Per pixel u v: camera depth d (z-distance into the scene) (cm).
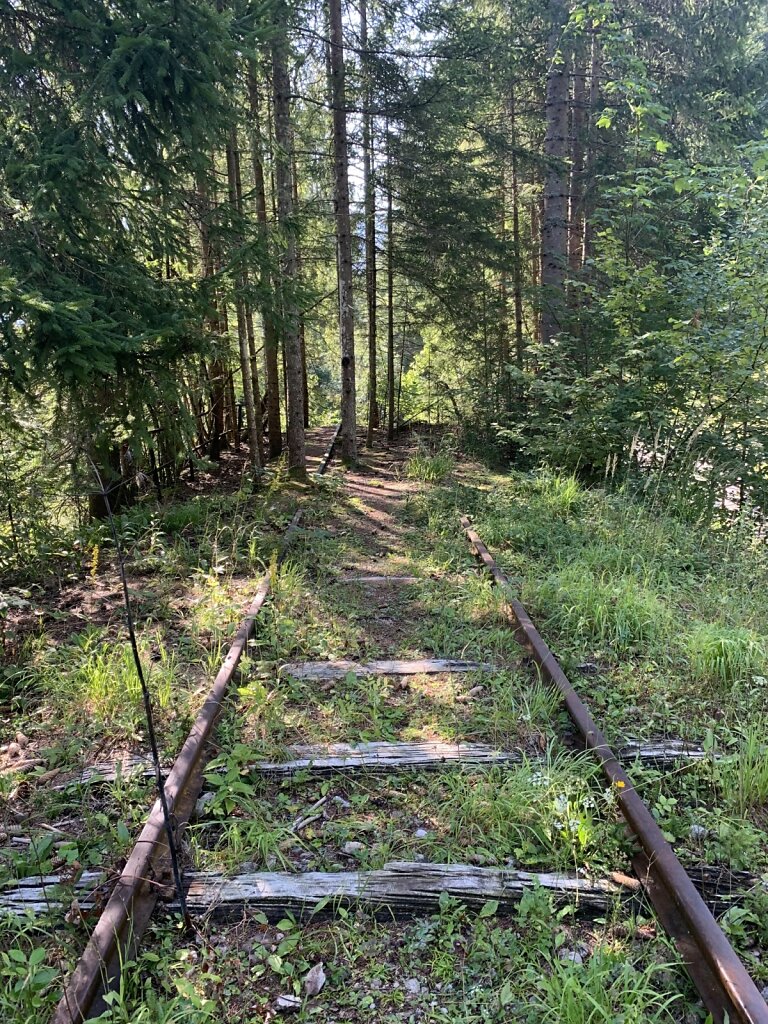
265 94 1033
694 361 734
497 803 280
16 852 262
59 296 473
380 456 1376
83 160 474
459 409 1460
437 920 231
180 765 296
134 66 476
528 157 1092
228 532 711
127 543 673
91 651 420
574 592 500
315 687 396
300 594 536
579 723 335
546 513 752
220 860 258
